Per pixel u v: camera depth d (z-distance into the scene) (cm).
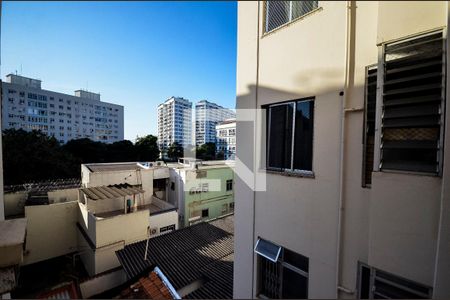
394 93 192
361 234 214
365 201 211
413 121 183
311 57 255
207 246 679
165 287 466
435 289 167
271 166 313
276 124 307
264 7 318
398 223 185
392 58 193
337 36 231
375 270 209
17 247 337
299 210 265
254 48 325
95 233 621
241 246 341
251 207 325
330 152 237
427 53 178
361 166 214
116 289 471
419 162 182
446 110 166
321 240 243
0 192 427
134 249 637
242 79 342
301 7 275
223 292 438
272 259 288
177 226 917
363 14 215
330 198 237
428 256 173
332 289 234
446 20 167
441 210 165
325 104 241
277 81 292
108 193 748
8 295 320
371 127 212
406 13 185
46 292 396
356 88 218
